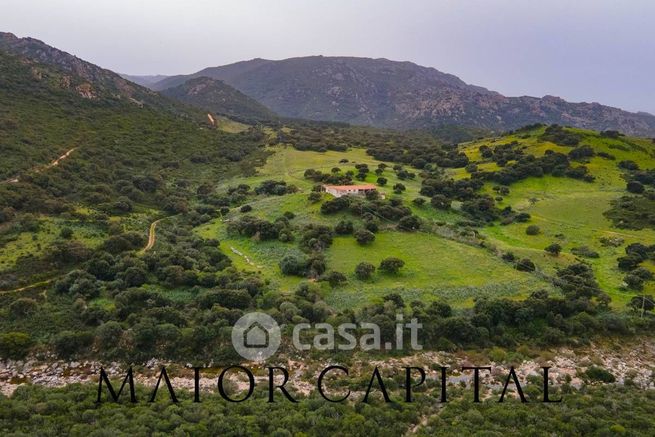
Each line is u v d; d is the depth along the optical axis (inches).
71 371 1683.1
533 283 2399.1
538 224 3452.3
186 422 1207.6
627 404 1405.0
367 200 3427.7
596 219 3518.7
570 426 1214.9
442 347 1862.7
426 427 1269.7
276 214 3380.9
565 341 1947.6
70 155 3949.3
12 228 2524.6
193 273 2293.3
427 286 2324.1
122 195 3585.1
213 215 3622.0
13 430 1152.8
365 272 2393.0
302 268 2471.7
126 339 1782.7
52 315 1932.8
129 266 2315.5
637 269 2576.3
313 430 1202.0
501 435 1170.0
